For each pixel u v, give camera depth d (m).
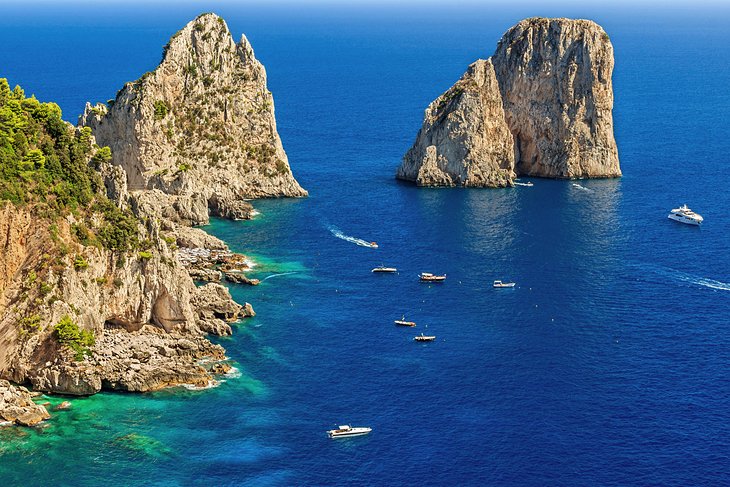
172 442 145.12
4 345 156.62
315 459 142.38
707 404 160.12
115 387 158.75
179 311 175.12
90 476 136.38
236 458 141.88
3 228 157.25
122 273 169.62
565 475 139.75
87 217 169.38
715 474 140.25
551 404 159.62
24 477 135.62
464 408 157.88
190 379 162.50
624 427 152.62
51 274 158.62
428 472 139.88
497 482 137.88
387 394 162.00
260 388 162.50
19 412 148.38
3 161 162.00
